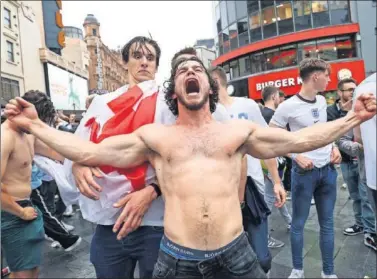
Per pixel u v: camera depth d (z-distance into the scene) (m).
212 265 1.45
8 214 2.17
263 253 2.33
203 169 1.47
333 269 2.68
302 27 16.92
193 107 1.52
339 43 16.73
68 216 5.13
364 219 3.32
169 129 1.57
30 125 1.57
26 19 13.86
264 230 2.37
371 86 1.57
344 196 5.26
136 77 1.98
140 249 1.85
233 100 2.46
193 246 1.44
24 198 2.24
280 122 2.67
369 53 16.73
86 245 3.91
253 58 18.73
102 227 1.89
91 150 1.55
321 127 1.59
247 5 18.66
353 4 16.73
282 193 2.70
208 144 1.51
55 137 1.56
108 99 1.84
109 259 1.88
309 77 2.54
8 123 2.16
